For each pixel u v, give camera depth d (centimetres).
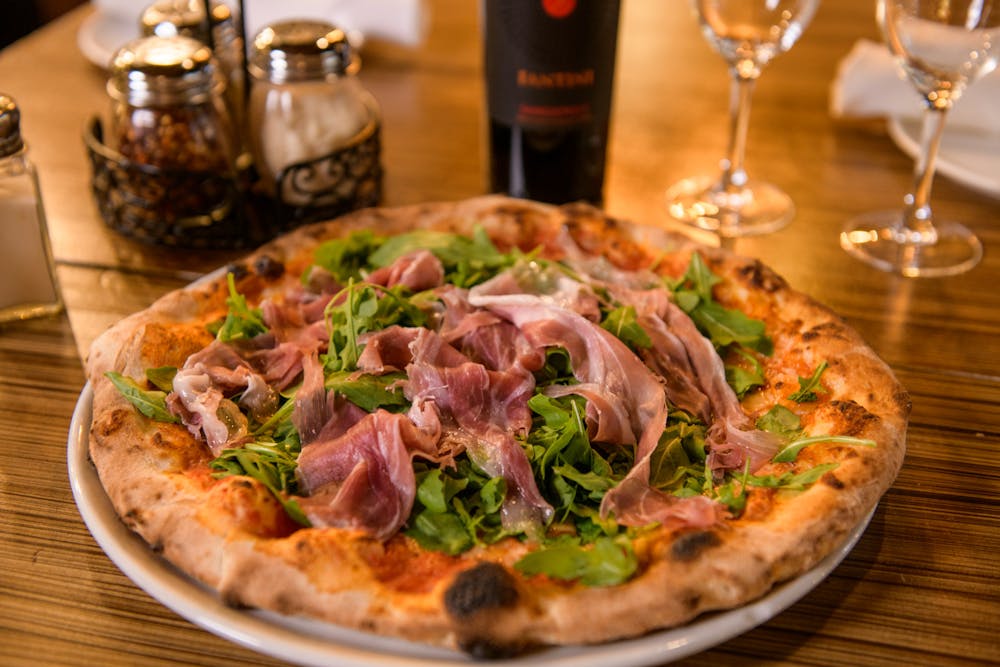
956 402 58
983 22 62
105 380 52
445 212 64
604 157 71
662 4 105
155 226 69
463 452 50
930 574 49
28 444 55
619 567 44
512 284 56
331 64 68
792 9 67
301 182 70
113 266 67
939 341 62
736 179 75
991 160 75
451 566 46
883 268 68
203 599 44
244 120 74
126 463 49
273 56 67
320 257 60
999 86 75
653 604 43
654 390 52
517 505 48
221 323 57
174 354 54
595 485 48
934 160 69
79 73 89
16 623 47
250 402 52
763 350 56
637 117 85
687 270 59
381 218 63
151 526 46
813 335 56
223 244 69
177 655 46
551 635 43
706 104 87
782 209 73
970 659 46
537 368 52
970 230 71
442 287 57
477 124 84
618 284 59
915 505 52
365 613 43
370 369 52
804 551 45
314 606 44
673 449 50
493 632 42
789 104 87
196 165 69
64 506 52
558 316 53
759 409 54
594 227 63
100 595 48
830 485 47
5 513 51
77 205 73
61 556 50
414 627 43
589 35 66
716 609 44
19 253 62
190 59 67
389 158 79
